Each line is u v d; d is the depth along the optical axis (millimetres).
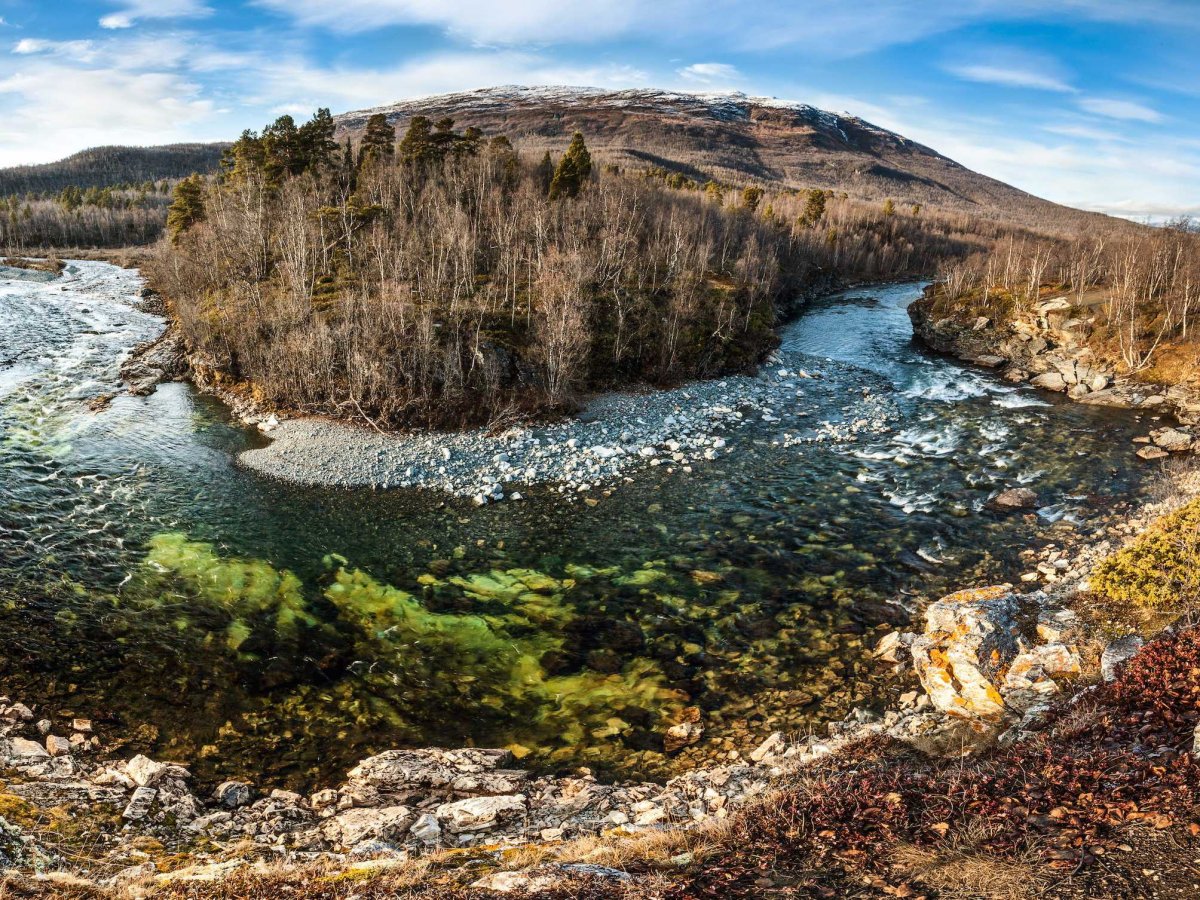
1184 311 53438
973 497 32062
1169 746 11094
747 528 29547
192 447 39250
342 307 52500
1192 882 8195
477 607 23547
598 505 32750
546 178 100500
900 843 9812
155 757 16172
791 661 20062
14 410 42062
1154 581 19594
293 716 17891
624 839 11648
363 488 34938
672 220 79375
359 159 94000
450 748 16750
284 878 10516
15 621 20938
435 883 9859
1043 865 8852
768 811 11344
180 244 83875
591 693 18938
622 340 56812
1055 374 55469
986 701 16234
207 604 23031
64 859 11383
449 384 46375
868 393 53750
